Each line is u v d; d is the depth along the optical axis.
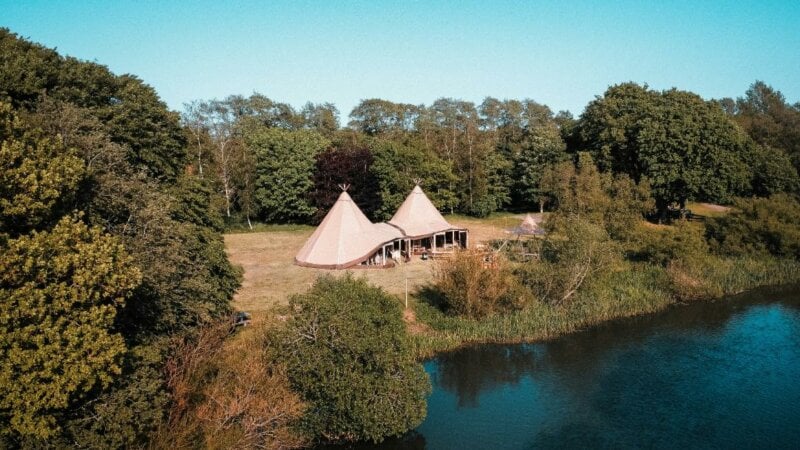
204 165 70.56
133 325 20.42
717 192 61.19
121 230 21.16
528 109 110.12
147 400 17.44
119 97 35.00
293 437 21.05
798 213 50.12
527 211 83.50
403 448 21.47
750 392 25.75
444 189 75.25
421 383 22.22
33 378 13.88
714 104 67.88
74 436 15.23
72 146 20.78
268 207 72.00
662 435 22.16
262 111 104.75
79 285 14.85
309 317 21.34
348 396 20.61
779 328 34.31
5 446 14.40
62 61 32.41
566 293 37.19
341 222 46.06
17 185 15.38
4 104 16.59
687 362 29.33
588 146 73.94
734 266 46.47
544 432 22.59
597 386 26.75
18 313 13.66
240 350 21.97
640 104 66.94
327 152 71.00
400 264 47.81
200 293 24.38
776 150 75.62
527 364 29.55
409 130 103.75
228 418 18.89
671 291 40.81
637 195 48.50
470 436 22.36
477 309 34.53
